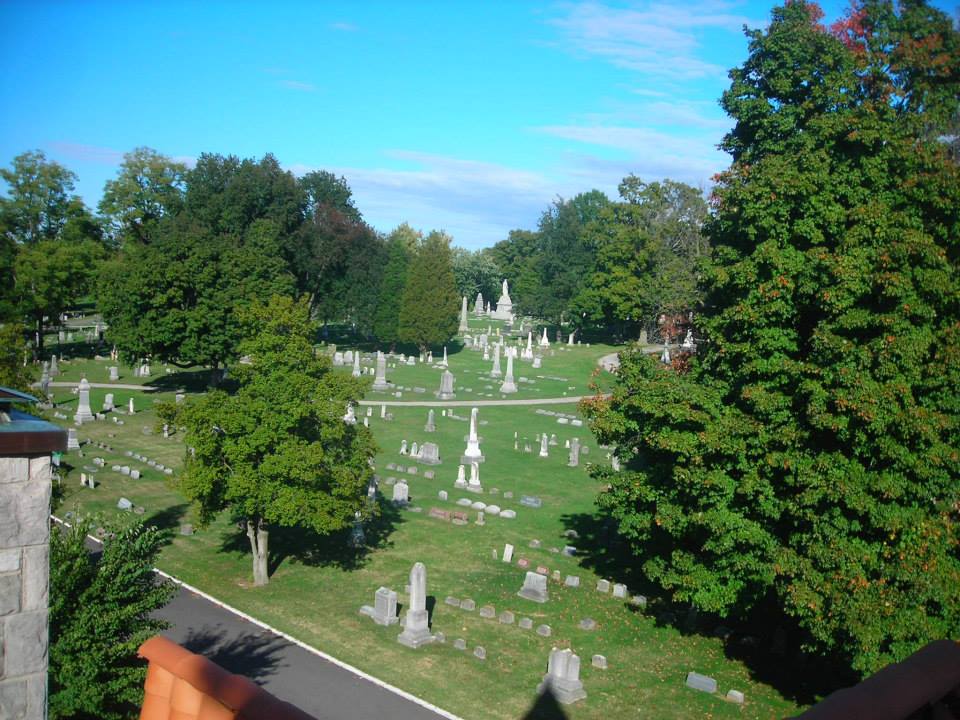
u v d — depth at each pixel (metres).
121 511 43.69
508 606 33.59
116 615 18.86
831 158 29.05
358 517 39.97
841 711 4.53
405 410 77.50
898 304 24.27
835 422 23.94
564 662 26.22
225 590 34.25
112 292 79.56
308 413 33.84
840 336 25.00
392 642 29.81
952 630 21.14
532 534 43.47
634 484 29.98
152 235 113.25
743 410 29.41
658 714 25.08
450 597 33.88
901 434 23.30
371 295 115.62
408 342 110.44
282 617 31.64
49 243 98.38
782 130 34.50
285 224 112.12
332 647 29.17
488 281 178.88
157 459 55.31
